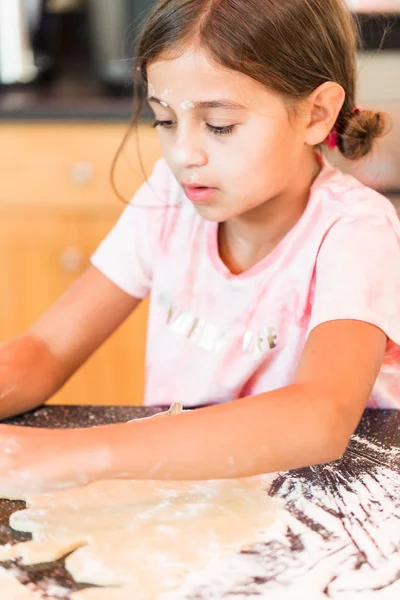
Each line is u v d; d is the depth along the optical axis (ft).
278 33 3.00
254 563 2.41
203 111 2.99
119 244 4.05
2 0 7.79
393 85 7.00
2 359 3.57
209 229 3.85
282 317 3.63
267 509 2.69
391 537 2.52
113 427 2.77
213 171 3.07
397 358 3.46
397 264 3.28
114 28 7.82
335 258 3.28
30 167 7.16
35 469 2.66
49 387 3.63
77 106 7.03
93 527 2.62
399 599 2.24
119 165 7.04
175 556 2.45
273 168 3.11
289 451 2.70
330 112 3.30
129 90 7.55
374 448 3.05
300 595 2.27
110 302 4.00
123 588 2.32
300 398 2.77
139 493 2.80
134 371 7.48
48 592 2.32
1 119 7.07
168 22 2.96
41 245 7.34
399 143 6.58
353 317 3.06
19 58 7.96
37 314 7.54
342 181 3.59
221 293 3.78
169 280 3.92
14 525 2.64
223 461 2.67
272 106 3.03
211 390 3.79
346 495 2.75
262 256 3.71
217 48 2.90
